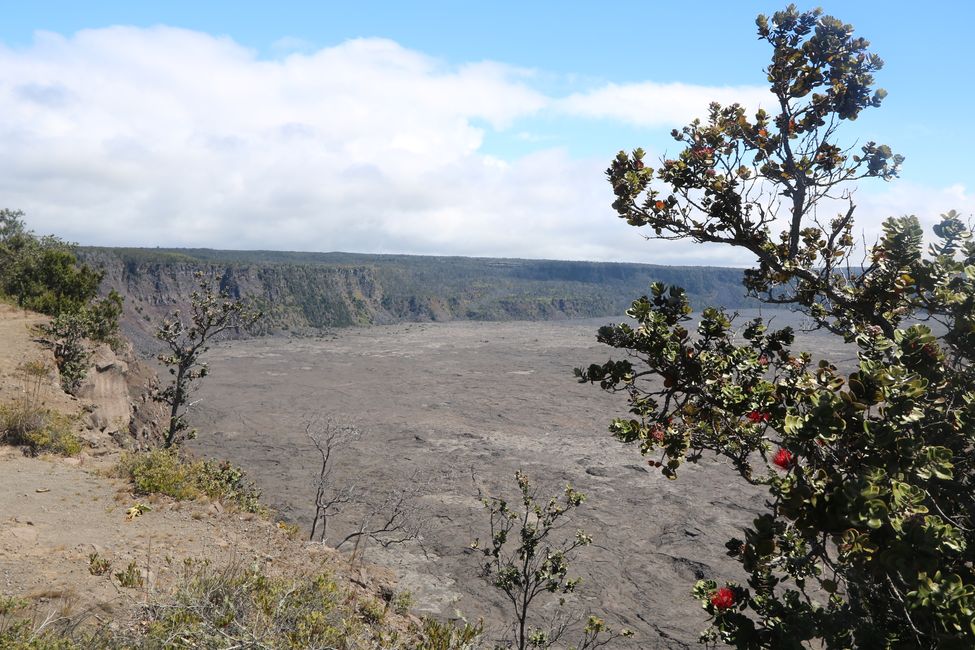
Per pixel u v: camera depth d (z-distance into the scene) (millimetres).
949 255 5059
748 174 6359
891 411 3830
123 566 8609
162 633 6406
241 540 11328
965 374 4520
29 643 5598
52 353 22109
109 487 12641
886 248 5219
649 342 4945
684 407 5059
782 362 5027
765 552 4535
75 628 6492
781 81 6605
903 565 3477
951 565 3865
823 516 3771
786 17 6727
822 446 4074
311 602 8070
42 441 14734
